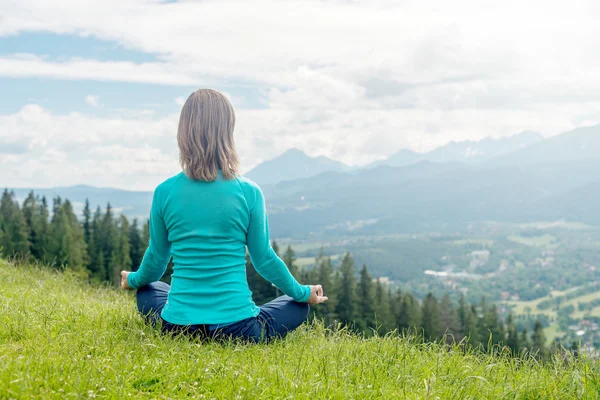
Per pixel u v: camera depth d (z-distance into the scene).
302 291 4.71
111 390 3.11
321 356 4.11
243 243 4.45
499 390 3.67
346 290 67.12
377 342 4.71
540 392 3.64
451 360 4.28
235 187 4.37
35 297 6.25
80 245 63.88
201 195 4.28
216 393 3.28
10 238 59.19
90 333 4.27
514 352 4.54
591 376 3.72
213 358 3.77
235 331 4.32
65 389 3.06
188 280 4.32
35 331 4.42
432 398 3.31
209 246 4.29
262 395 3.27
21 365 3.33
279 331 4.69
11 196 64.56
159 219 4.44
